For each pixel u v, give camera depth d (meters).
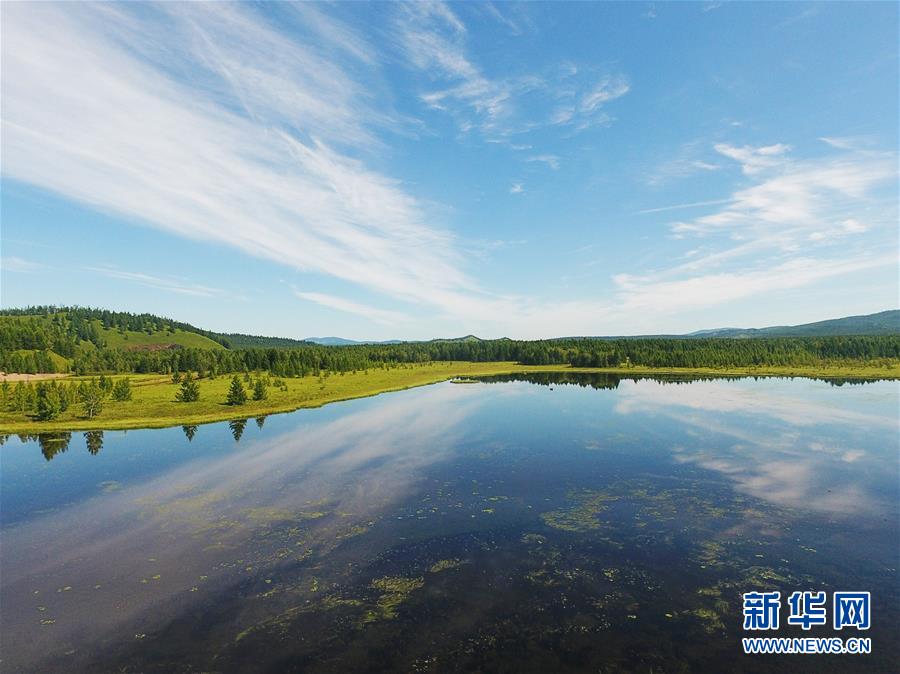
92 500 35.00
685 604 20.73
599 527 28.86
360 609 20.81
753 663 16.98
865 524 28.44
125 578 23.80
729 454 44.03
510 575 23.45
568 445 48.84
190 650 18.28
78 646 18.64
